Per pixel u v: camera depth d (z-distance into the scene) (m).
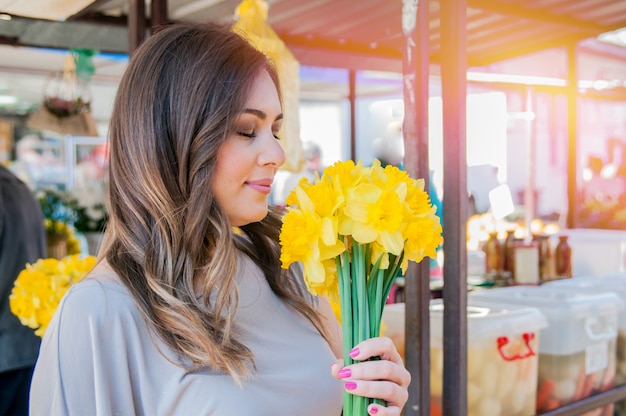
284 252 0.84
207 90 0.98
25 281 1.89
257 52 1.05
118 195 1.04
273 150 1.03
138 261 0.99
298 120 2.38
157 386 0.96
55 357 0.92
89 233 4.11
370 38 3.38
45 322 1.84
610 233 3.45
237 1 2.76
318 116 5.98
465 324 1.54
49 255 3.67
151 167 0.99
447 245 1.55
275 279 1.21
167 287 0.97
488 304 2.16
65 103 3.59
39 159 5.95
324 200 0.82
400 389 0.90
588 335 2.12
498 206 2.17
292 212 0.84
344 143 5.88
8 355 2.49
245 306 1.11
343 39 3.41
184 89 0.98
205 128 0.97
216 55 0.99
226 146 1.00
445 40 1.53
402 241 0.81
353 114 4.16
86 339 0.92
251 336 1.07
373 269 0.88
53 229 3.72
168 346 0.95
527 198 3.70
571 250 3.13
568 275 3.11
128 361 0.94
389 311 2.03
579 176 4.51
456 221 1.53
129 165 1.01
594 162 4.59
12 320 2.52
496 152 2.14
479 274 3.08
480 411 1.85
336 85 5.09
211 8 2.89
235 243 1.22
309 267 0.83
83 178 6.13
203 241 1.04
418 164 1.46
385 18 2.98
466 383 1.56
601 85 3.71
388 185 0.85
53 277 1.89
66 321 0.92
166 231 0.99
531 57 3.54
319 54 3.44
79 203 4.16
